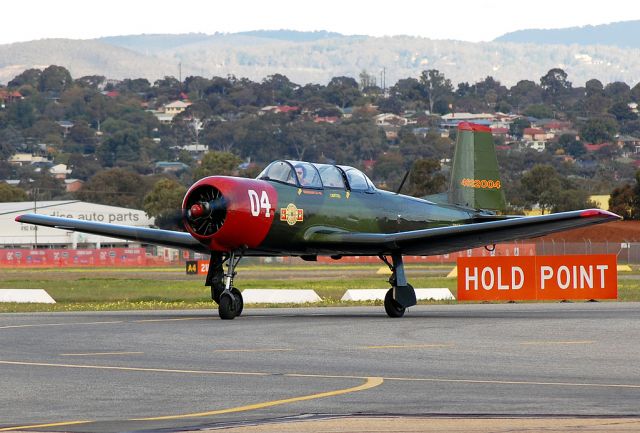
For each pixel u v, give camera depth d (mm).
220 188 61281
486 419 27719
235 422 27641
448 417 28016
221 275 64312
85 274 158125
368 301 84500
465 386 33312
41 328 53969
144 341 47250
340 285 113250
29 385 33875
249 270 177625
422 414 28500
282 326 55688
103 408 29922
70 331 52188
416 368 37656
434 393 31984
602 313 66375
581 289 80312
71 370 37219
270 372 36656
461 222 75875
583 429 26375
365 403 30297
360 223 67500
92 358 40688
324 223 65312
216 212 61344
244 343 46406
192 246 65812
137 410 29594
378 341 47250
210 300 86188
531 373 36312
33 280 126438
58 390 32906
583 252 185750
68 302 83938
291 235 63750
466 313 67500
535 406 29656
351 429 26516
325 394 31875
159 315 65500
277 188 63438
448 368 37625
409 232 63562
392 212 70062
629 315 64000
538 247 188500
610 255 80188
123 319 61188
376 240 63625
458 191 77375
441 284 113188
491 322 58344
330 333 51375
